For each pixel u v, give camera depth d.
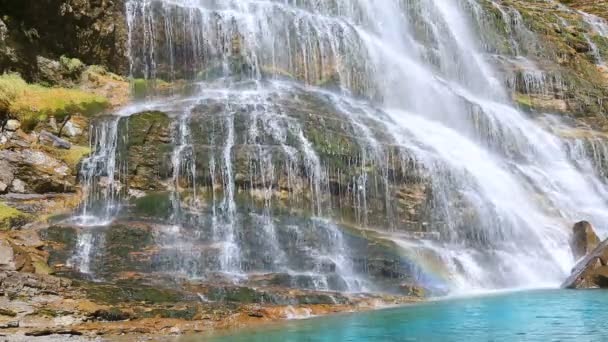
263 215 19.61
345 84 30.31
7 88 21.91
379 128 24.91
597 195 29.98
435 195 22.94
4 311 12.80
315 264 17.88
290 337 11.89
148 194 19.98
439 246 21.28
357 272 18.09
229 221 19.08
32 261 15.44
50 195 19.75
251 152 20.66
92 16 26.30
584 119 36.84
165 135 20.94
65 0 25.34
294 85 28.97
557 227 24.81
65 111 22.44
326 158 21.64
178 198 19.72
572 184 29.53
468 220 22.94
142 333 12.73
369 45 31.91
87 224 18.56
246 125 21.72
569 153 31.95
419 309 15.12
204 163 20.33
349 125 23.58
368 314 14.57
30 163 20.02
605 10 51.41
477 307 15.09
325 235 19.02
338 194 21.61
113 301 14.03
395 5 36.22
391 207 22.11
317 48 30.59
